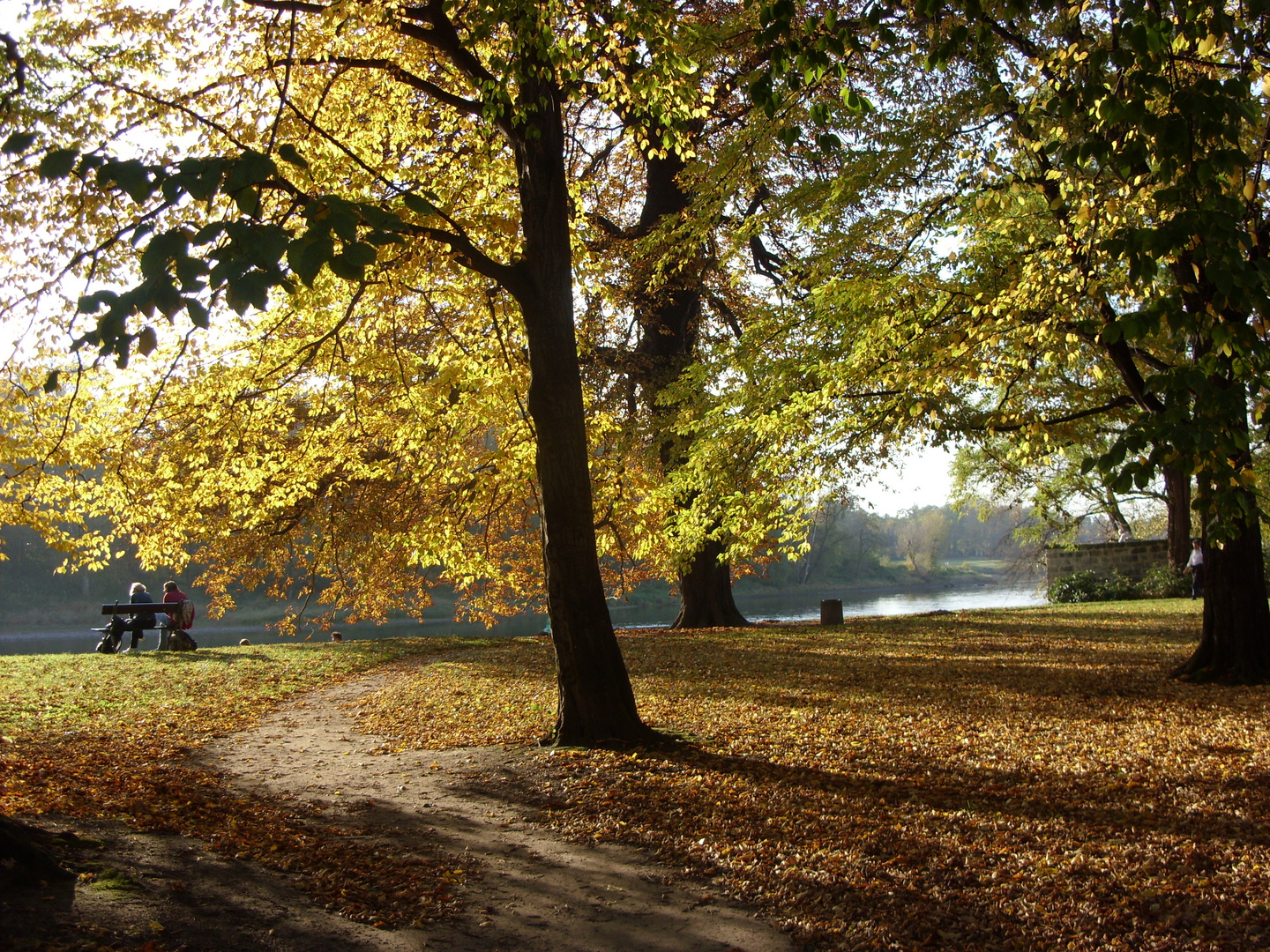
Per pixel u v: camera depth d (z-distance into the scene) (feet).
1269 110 24.14
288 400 44.45
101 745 29.01
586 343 55.16
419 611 87.45
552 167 28.32
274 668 48.83
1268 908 14.80
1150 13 15.15
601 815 21.53
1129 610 63.87
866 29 20.68
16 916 12.34
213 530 50.19
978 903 16.12
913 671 41.04
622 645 55.98
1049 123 25.49
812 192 40.42
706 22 47.52
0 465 38.96
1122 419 36.73
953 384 33.91
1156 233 14.16
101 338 8.77
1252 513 15.94
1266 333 15.94
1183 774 22.53
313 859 17.85
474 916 15.87
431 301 36.55
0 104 16.47
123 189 9.36
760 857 18.78
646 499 47.14
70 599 168.25
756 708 33.76
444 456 42.91
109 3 29.19
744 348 45.42
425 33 27.61
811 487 37.86
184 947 12.82
